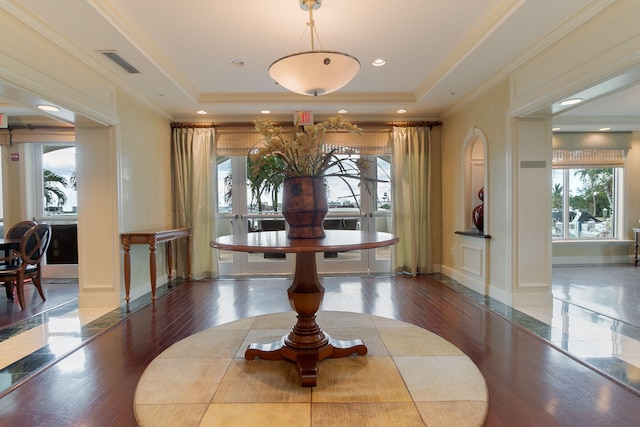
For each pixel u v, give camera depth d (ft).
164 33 9.60
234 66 11.85
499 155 12.00
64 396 6.20
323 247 5.73
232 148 16.63
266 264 17.52
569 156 20.53
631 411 5.62
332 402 5.89
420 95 14.32
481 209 13.83
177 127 16.30
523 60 10.11
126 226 12.34
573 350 7.98
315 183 7.21
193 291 14.08
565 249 20.62
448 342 8.47
